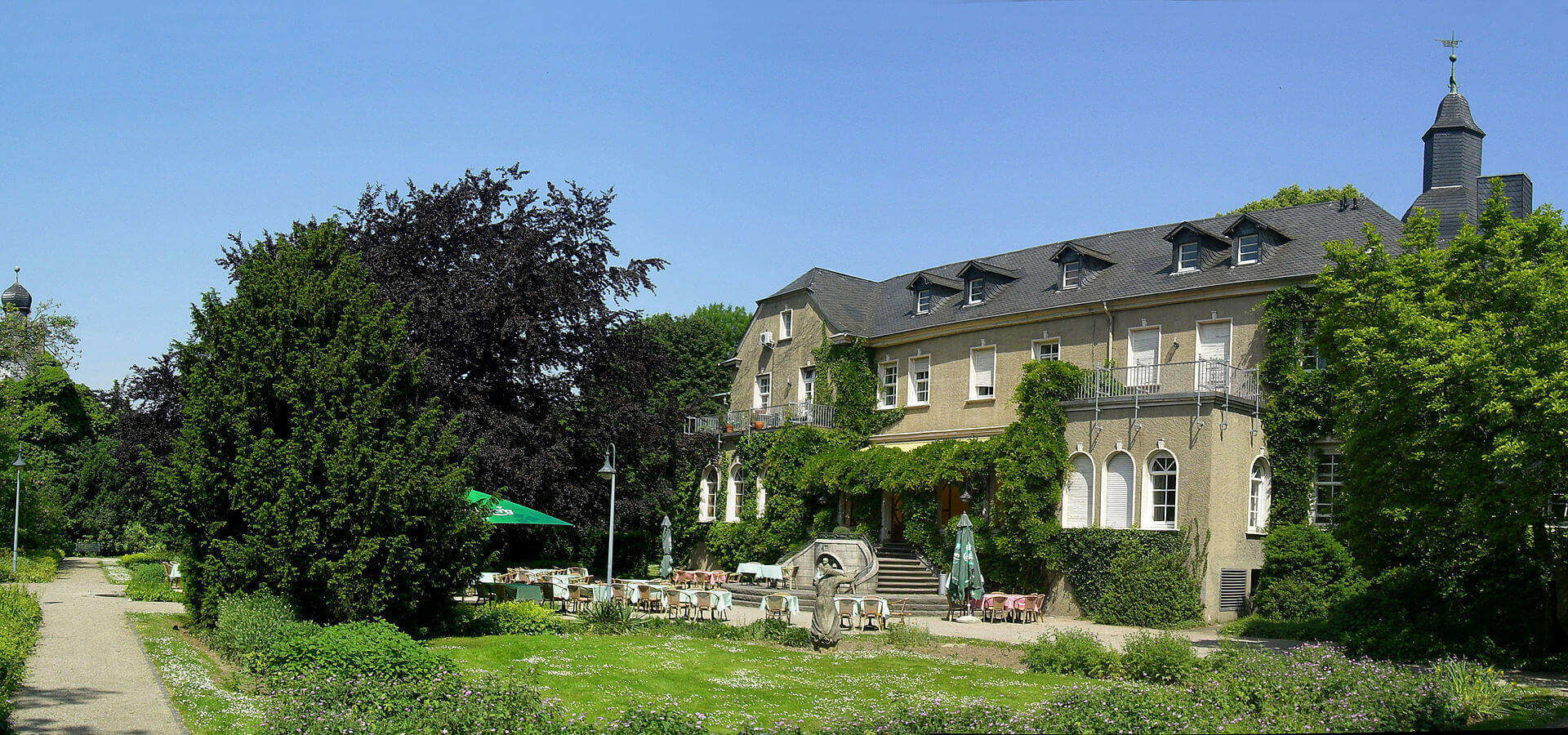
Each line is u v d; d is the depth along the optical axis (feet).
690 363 188.65
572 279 105.60
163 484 61.98
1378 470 60.34
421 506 60.59
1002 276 119.44
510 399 106.42
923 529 107.55
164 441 94.22
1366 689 38.42
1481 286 62.80
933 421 118.62
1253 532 91.76
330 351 61.31
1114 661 54.44
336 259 67.10
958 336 117.60
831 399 127.44
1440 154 105.50
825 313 130.11
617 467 115.55
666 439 116.47
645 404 118.52
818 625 65.26
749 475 128.67
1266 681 39.75
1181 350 99.71
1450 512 58.03
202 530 62.13
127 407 100.42
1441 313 61.41
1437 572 66.28
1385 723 35.78
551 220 106.83
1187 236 103.19
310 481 58.90
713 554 131.34
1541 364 54.03
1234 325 96.89
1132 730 33.81
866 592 98.43
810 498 120.78
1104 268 111.45
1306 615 82.33
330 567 57.16
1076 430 96.78
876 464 111.75
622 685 48.80
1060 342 108.27
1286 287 93.61
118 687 44.39
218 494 60.64
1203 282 99.30
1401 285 66.69
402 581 60.23
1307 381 92.17
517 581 95.14
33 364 169.27
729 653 61.00
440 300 98.02
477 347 100.12
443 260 102.01
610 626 70.38
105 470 176.96
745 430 130.93
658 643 64.44
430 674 43.39
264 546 57.47
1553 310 54.80
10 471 138.51
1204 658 55.16
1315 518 92.63
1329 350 77.30
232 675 47.65
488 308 96.63
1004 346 112.98
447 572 62.39
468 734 34.04
